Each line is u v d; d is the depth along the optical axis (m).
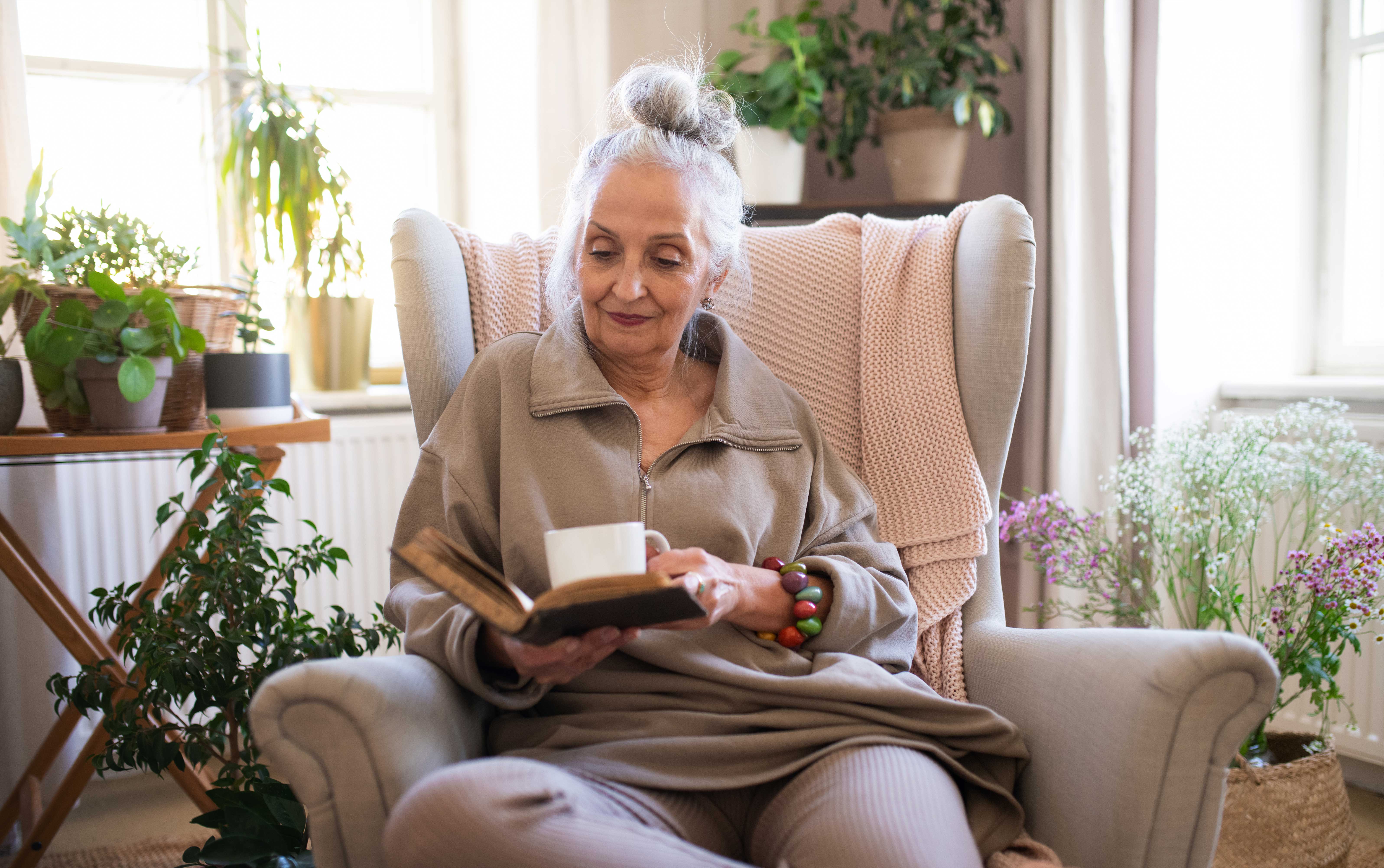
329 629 1.57
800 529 1.21
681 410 1.29
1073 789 1.01
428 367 1.26
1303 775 1.45
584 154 1.28
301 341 2.29
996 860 0.99
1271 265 2.30
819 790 0.96
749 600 1.09
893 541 1.34
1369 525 1.48
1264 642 1.55
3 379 1.56
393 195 2.56
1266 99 2.28
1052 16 2.19
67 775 1.60
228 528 1.46
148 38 2.30
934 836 0.88
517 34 2.42
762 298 1.45
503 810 0.76
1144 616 1.72
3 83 1.91
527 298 1.38
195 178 2.35
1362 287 2.21
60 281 1.55
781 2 2.73
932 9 2.43
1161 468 1.78
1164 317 2.19
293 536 2.20
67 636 1.57
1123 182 2.15
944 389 1.37
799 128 2.29
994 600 1.33
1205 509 1.72
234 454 1.48
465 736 1.01
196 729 1.45
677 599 0.81
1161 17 2.15
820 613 1.14
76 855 1.79
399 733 0.88
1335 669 1.51
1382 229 2.17
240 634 1.42
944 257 1.41
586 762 0.98
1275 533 2.00
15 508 1.95
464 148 2.52
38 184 1.64
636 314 1.19
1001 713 1.15
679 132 1.25
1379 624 1.86
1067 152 2.15
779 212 2.31
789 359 1.44
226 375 1.65
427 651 1.02
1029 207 2.26
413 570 1.18
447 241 1.33
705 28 2.61
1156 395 2.16
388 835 0.79
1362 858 1.67
